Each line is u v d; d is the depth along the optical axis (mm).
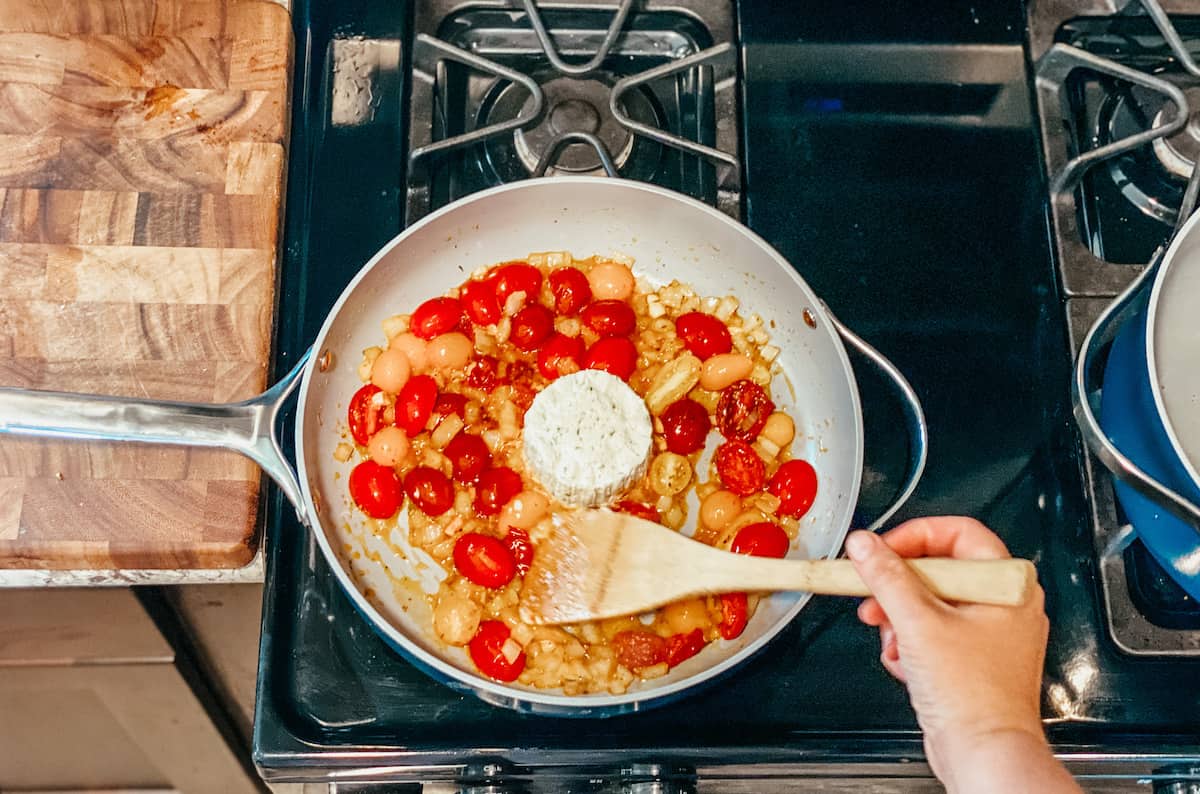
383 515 736
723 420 772
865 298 828
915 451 761
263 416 694
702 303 820
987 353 815
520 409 759
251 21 829
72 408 675
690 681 617
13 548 696
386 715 706
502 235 814
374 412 752
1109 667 731
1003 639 566
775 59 902
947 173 869
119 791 1177
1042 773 523
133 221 780
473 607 699
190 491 719
